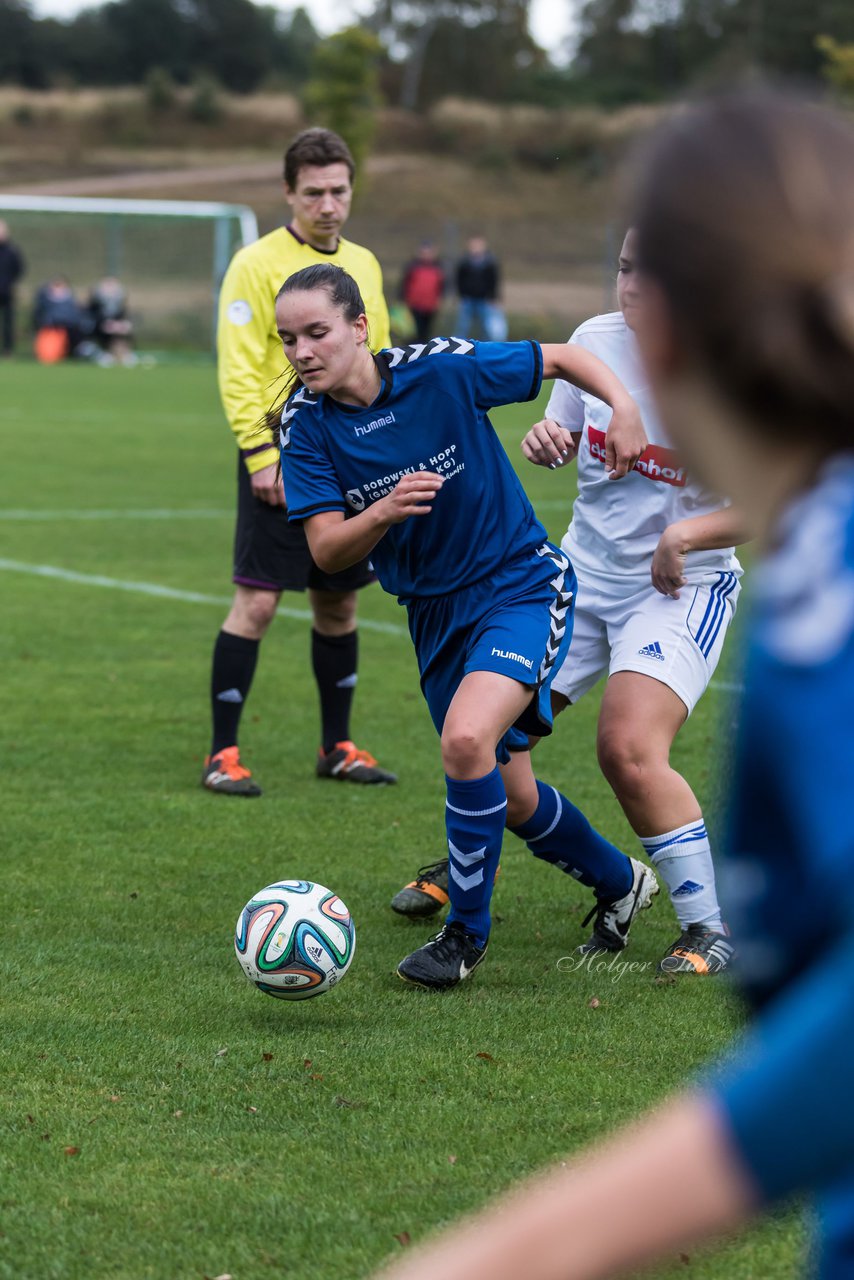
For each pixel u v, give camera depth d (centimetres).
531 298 13500
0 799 2061
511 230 17200
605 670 1617
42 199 17875
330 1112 1155
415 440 1412
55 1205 1007
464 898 1438
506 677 1385
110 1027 1323
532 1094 1188
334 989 1433
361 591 3753
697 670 1488
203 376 10225
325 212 2042
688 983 1453
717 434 342
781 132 321
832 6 16900
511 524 1450
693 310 326
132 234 14625
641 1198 293
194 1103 1170
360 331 1397
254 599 2120
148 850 1855
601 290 14262
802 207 315
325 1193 1024
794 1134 292
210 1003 1388
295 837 1922
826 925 337
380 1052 1273
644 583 1524
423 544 1438
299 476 1425
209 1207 1005
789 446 335
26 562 3916
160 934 1571
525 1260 293
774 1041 301
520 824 1506
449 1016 1363
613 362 1511
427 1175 1049
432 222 17200
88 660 2931
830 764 314
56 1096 1181
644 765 1464
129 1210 1001
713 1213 294
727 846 370
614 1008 1385
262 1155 1083
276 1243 959
